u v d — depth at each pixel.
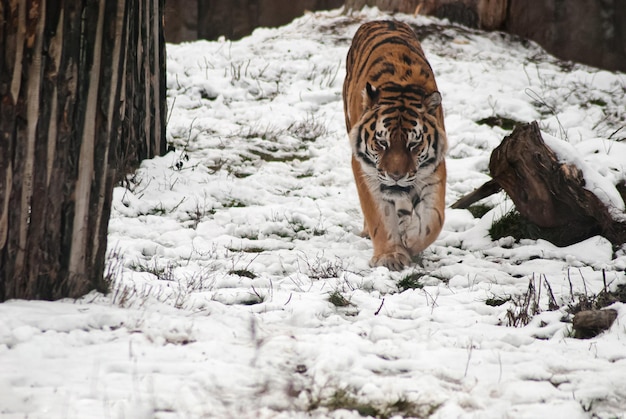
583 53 34.03
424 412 6.26
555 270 11.96
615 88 23.77
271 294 10.14
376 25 15.00
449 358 7.54
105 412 5.77
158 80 16.77
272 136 19.25
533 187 13.02
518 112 21.59
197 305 9.18
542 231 13.41
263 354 7.39
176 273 11.19
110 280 9.42
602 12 33.94
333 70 24.27
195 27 41.09
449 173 17.58
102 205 8.87
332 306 9.72
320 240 13.77
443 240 13.70
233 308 9.32
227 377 6.68
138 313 8.28
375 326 8.51
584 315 8.58
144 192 15.30
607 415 6.30
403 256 12.24
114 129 8.81
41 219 8.37
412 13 28.86
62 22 8.12
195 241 13.13
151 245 12.58
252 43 27.70
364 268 12.10
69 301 8.62
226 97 21.83
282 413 6.07
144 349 7.27
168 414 5.86
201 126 19.39
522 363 7.41
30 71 8.02
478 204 15.42
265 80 23.30
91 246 8.88
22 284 8.40
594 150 15.80
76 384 6.39
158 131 16.98
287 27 29.67
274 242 13.32
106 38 8.49
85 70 8.39
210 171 16.77
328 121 20.62
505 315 9.48
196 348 7.39
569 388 6.85
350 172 17.50
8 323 7.50
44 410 5.81
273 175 16.84
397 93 12.30
